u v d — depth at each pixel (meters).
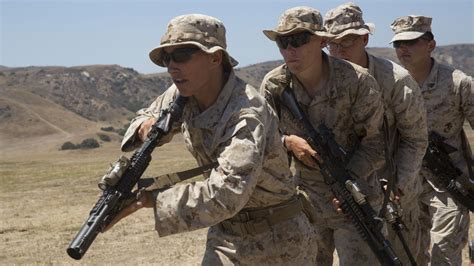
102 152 63.62
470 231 9.45
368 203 4.45
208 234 3.79
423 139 4.90
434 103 6.02
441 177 5.93
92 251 10.55
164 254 9.98
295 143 4.52
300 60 4.33
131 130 3.77
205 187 3.14
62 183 26.56
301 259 3.72
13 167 45.06
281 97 4.59
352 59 4.96
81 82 162.25
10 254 11.04
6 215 16.58
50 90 154.25
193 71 3.26
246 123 3.23
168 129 3.32
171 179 3.26
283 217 3.64
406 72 4.82
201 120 3.36
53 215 16.17
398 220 4.68
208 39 3.25
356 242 4.72
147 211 14.40
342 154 4.47
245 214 3.62
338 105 4.49
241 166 3.15
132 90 169.25
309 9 4.32
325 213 4.79
